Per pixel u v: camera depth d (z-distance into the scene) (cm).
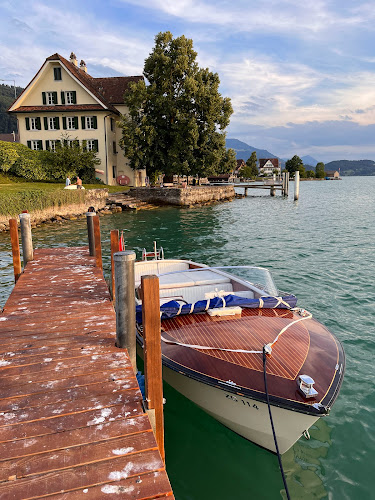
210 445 558
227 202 4709
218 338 621
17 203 2495
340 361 593
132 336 501
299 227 2547
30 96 4178
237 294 777
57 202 2844
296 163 15900
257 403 505
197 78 4122
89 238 1118
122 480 286
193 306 702
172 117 4156
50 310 655
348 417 602
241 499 464
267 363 553
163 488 280
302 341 620
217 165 4384
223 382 531
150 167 4322
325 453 533
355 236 2191
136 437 332
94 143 4191
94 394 395
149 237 2167
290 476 499
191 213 3359
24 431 338
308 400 488
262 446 549
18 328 572
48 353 486
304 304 1060
